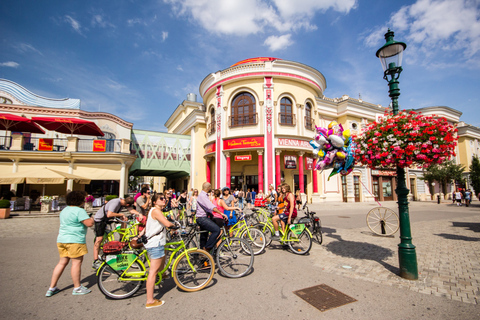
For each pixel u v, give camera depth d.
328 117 26.16
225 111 21.14
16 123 17.25
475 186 32.22
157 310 3.38
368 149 5.09
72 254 3.88
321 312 3.26
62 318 3.17
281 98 20.72
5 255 6.11
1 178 13.52
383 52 5.38
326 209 17.56
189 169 25.53
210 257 4.19
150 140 24.27
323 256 5.92
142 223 5.74
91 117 21.55
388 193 28.55
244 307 3.42
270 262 5.51
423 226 10.05
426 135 4.50
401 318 3.11
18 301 3.65
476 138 37.53
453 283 4.18
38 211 15.66
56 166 18.20
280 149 19.72
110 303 3.62
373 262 5.39
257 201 15.40
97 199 18.20
